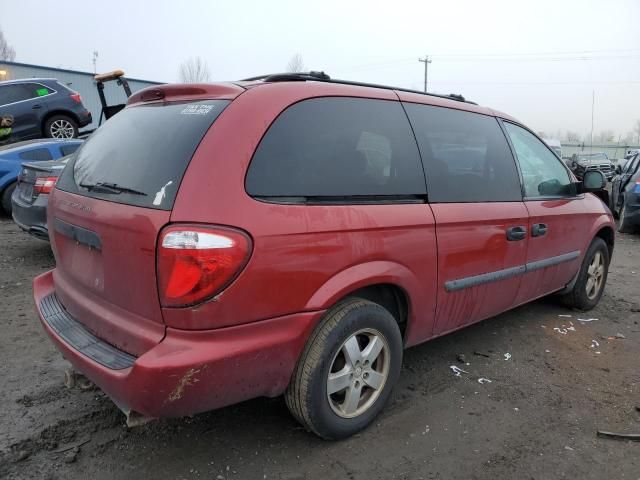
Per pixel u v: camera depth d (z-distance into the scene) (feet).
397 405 10.68
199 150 7.54
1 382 11.10
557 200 14.10
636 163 34.40
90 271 8.62
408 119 10.34
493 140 12.35
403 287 9.56
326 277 8.28
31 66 72.84
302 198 8.16
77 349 8.23
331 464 8.76
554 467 8.88
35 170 20.20
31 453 8.77
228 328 7.36
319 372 8.47
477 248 11.10
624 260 25.18
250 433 9.54
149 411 7.22
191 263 6.99
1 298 16.57
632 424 10.26
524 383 11.82
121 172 8.39
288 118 8.37
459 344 13.87
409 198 9.84
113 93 80.64
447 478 8.52
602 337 14.73
